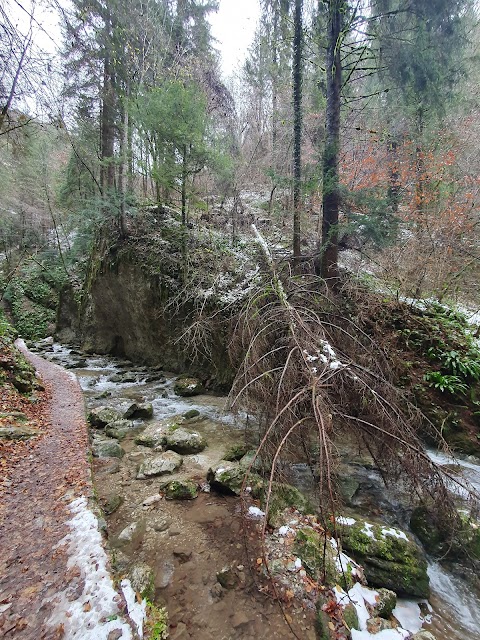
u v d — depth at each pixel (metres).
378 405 3.99
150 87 11.33
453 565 3.71
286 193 12.55
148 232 12.76
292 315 4.86
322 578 3.07
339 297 7.12
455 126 10.20
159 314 11.39
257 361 4.61
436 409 5.79
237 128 16.94
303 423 3.78
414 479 3.84
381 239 6.76
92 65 11.93
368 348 5.64
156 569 3.23
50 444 5.33
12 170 18.98
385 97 8.77
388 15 6.75
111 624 2.26
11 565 2.79
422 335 6.55
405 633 2.80
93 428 6.87
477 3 8.97
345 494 4.64
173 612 2.78
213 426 6.99
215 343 9.27
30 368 8.43
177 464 5.20
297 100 8.45
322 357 3.98
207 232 11.65
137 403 8.13
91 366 12.91
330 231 7.05
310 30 8.39
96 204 11.90
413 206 9.59
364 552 3.53
